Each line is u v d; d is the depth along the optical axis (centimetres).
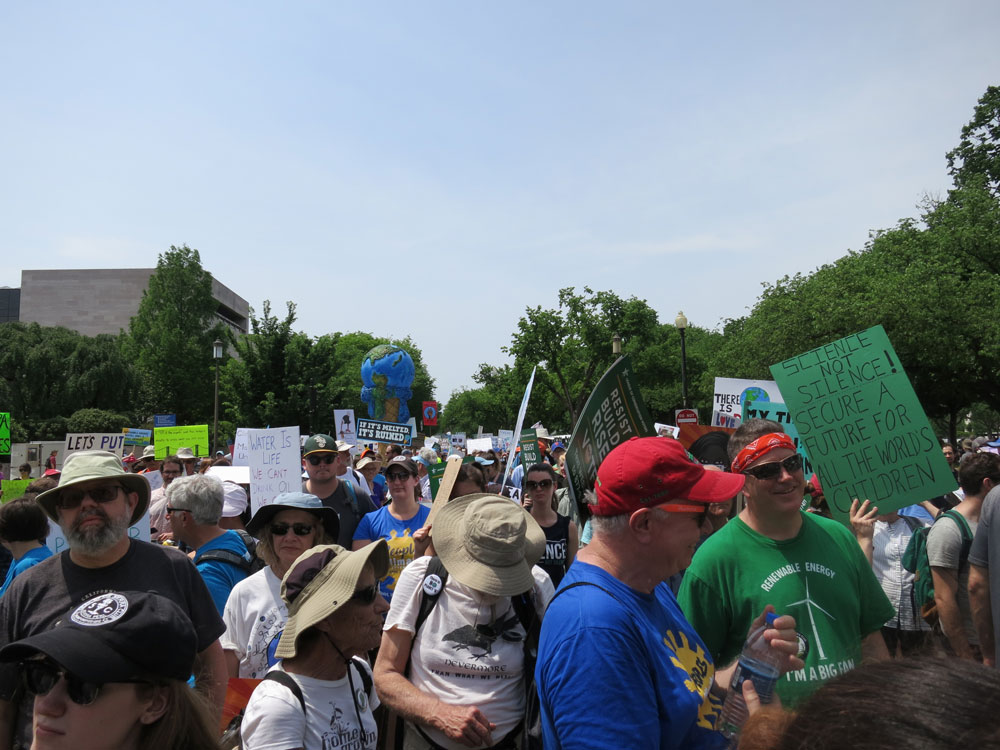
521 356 4597
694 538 213
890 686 88
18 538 435
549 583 339
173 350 6781
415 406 10625
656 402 5825
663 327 8031
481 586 306
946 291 2627
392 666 319
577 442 315
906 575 491
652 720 190
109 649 169
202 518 432
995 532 355
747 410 743
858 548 305
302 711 247
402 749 319
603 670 191
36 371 5566
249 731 245
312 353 4450
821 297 2808
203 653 335
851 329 2695
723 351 3481
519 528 317
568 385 4903
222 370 4522
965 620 420
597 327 4481
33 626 307
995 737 78
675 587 439
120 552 329
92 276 10375
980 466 427
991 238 2789
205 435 1341
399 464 557
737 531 299
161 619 177
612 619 197
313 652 256
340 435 1808
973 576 373
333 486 641
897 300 2598
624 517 212
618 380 324
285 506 382
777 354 2895
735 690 216
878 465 417
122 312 10350
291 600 262
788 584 283
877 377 421
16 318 11612
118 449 1403
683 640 223
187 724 183
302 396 4272
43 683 169
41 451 3259
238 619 379
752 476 288
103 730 169
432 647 314
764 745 97
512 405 5212
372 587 261
